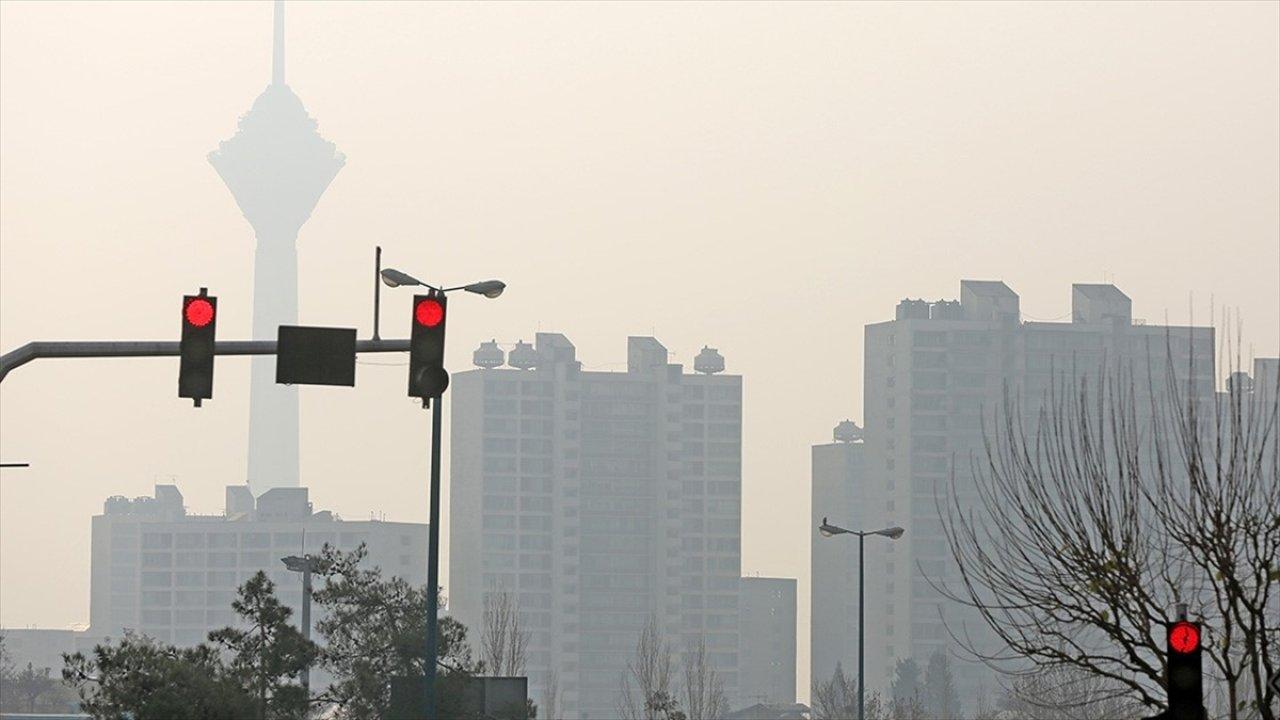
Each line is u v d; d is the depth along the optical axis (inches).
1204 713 1942.7
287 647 4439.0
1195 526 2534.5
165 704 3809.1
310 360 2073.1
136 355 2036.2
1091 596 2947.8
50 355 2018.9
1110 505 2591.0
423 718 4717.0
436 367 2076.8
